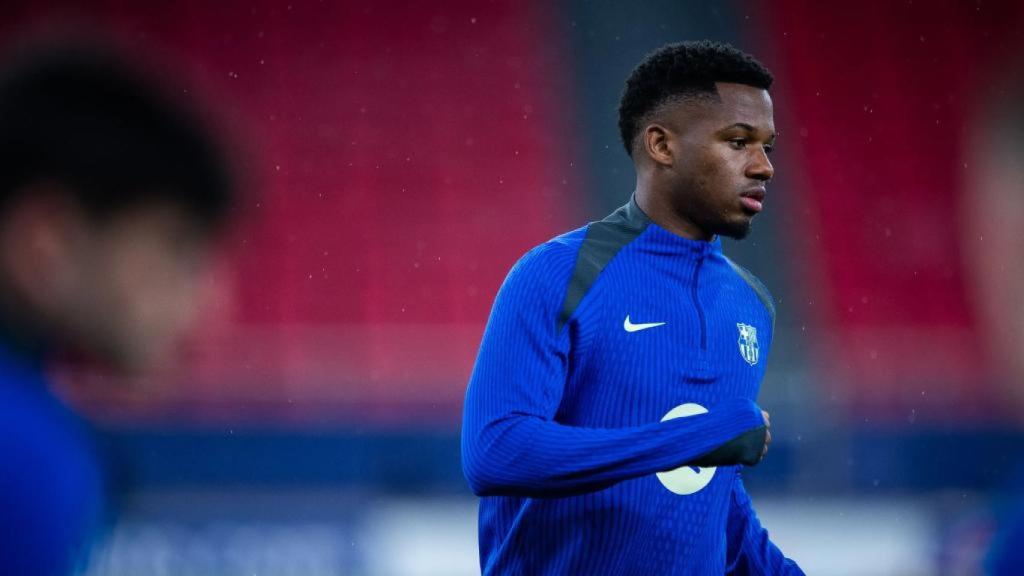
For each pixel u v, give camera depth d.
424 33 58.34
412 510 31.03
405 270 50.41
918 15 59.69
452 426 36.06
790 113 57.09
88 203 3.18
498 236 52.00
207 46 56.97
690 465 8.37
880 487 36.38
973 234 52.66
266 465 35.25
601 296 9.17
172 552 29.05
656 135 9.58
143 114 3.22
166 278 3.31
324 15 58.22
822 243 52.31
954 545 31.20
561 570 9.25
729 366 9.67
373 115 55.66
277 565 29.62
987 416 38.38
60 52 3.25
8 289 3.20
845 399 38.53
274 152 54.22
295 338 45.66
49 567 3.23
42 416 3.31
